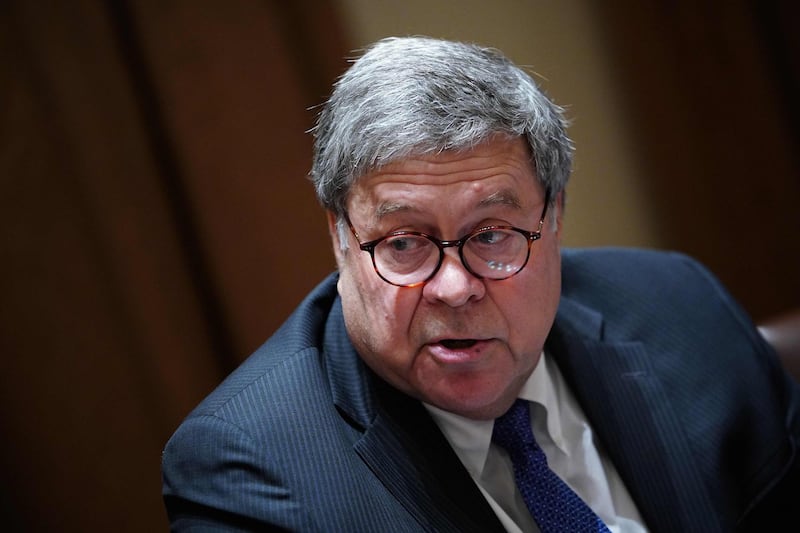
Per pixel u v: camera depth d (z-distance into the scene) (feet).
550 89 14.44
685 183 15.15
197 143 12.40
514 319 7.15
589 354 8.82
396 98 6.93
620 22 14.61
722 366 9.02
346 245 7.41
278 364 7.91
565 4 14.33
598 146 14.78
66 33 11.74
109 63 11.94
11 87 11.54
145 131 12.22
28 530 11.87
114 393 12.14
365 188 7.02
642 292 9.48
